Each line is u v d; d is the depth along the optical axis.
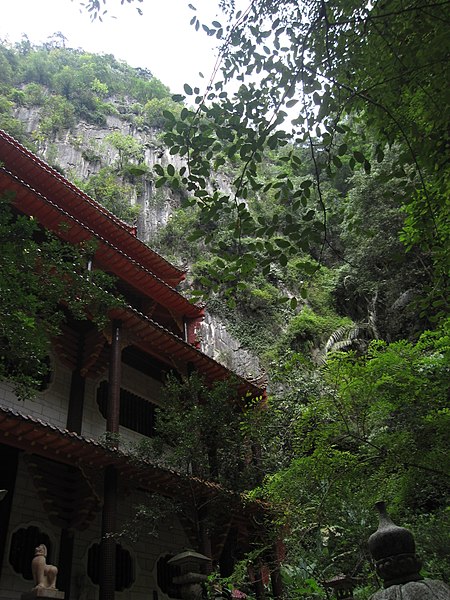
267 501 14.98
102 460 12.66
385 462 11.24
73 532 13.42
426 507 17.77
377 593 4.59
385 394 11.41
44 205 15.12
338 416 12.03
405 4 6.39
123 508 15.15
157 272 21.50
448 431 10.59
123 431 16.73
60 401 15.43
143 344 16.70
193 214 48.47
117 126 64.88
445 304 7.87
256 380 19.50
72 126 60.44
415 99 6.90
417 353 11.68
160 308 20.56
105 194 50.12
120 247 20.22
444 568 14.10
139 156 57.88
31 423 11.10
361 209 31.89
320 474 11.83
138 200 52.22
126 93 75.06
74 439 11.86
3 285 8.88
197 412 14.24
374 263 34.25
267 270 6.05
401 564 4.77
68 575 12.97
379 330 33.94
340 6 6.53
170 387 15.34
